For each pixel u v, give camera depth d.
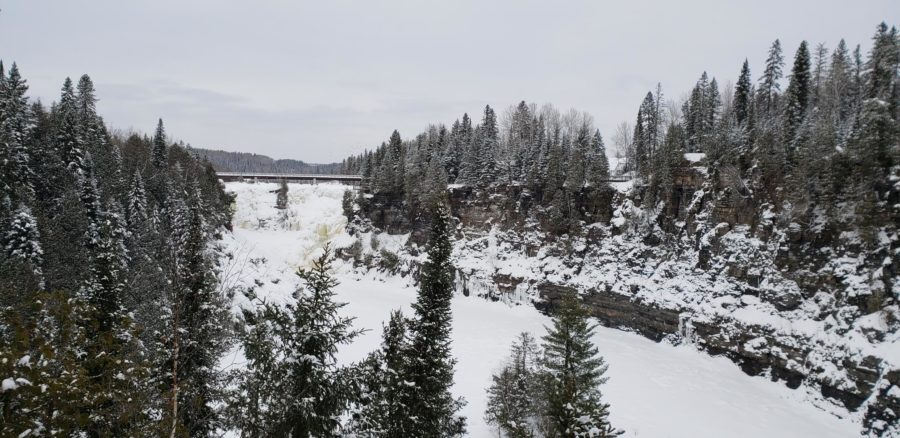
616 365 43.12
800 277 41.22
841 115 57.28
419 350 17.58
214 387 12.77
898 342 32.25
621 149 106.75
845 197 40.03
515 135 105.88
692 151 70.31
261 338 11.75
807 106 55.00
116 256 15.16
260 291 52.88
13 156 44.75
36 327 7.64
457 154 98.25
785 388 38.34
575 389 17.55
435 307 17.98
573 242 65.44
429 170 85.38
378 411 15.09
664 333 50.31
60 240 38.47
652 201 58.91
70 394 7.44
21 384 6.54
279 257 85.50
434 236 18.80
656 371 42.00
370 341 48.06
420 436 16.67
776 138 47.91
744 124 54.72
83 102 80.88
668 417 33.41
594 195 64.88
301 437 11.43
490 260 73.50
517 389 29.16
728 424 32.78
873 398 31.52
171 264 12.33
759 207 47.12
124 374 9.14
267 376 11.61
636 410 34.28
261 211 100.19
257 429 11.30
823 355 36.31
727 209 49.88
